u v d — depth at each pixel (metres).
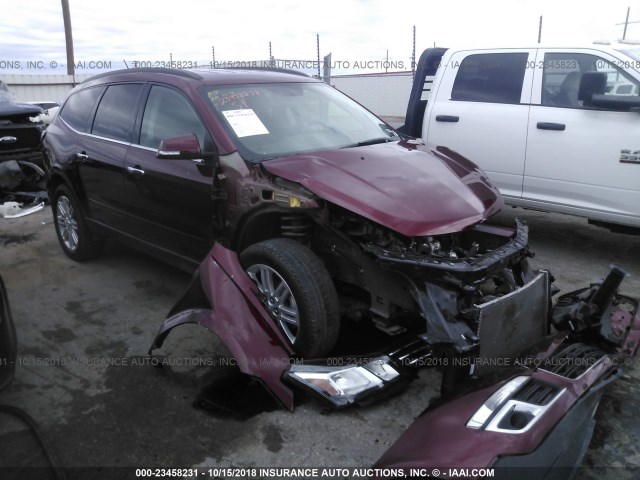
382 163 3.39
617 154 4.77
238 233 3.53
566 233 6.08
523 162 5.35
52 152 5.17
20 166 7.82
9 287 4.78
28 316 4.23
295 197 3.11
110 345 3.78
